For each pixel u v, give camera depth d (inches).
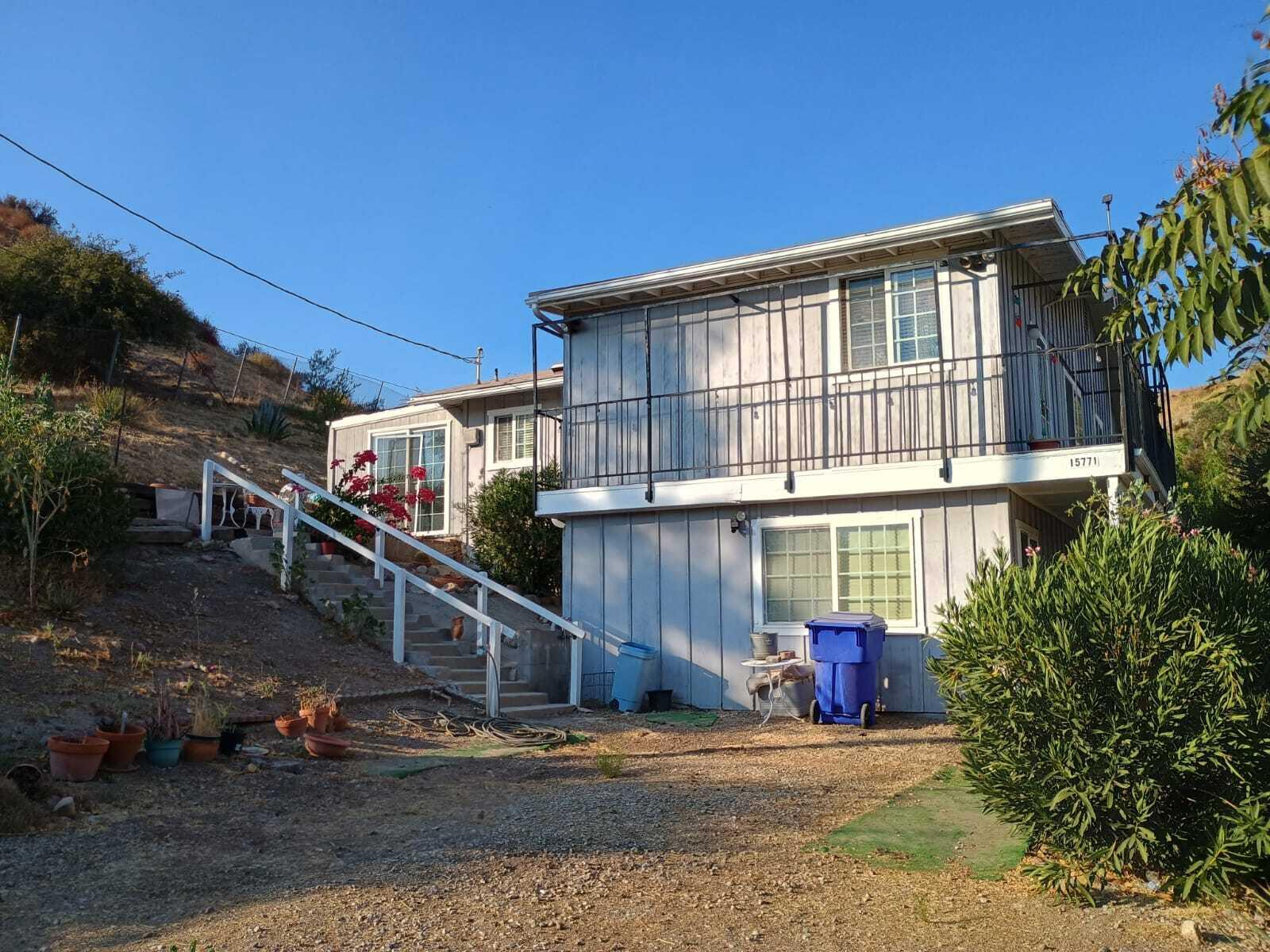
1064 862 211.5
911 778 320.5
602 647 545.3
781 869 223.1
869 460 493.4
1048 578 216.7
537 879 215.5
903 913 193.9
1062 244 491.2
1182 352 151.9
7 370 465.7
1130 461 418.9
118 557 470.9
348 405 1455.5
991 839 245.1
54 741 280.7
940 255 490.6
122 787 284.7
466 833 255.4
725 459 535.5
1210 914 192.7
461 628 504.7
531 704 485.7
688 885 211.8
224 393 1353.3
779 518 505.4
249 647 432.5
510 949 174.7
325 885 210.7
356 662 458.0
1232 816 194.9
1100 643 204.4
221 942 177.6
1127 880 210.2
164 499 585.0
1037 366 531.2
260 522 590.6
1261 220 152.7
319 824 265.3
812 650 447.8
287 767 323.0
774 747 389.7
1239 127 135.5
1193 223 144.0
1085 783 201.2
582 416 582.2
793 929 185.0
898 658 470.0
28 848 230.5
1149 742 197.0
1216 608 207.0
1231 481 732.7
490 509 690.2
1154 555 209.2
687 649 522.6
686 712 496.7
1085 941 178.7
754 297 538.0
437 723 404.8
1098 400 679.7
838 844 242.5
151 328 1152.2
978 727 216.4
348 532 604.7
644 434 561.3
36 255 1085.8
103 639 388.5
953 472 452.8
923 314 493.0
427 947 175.5
